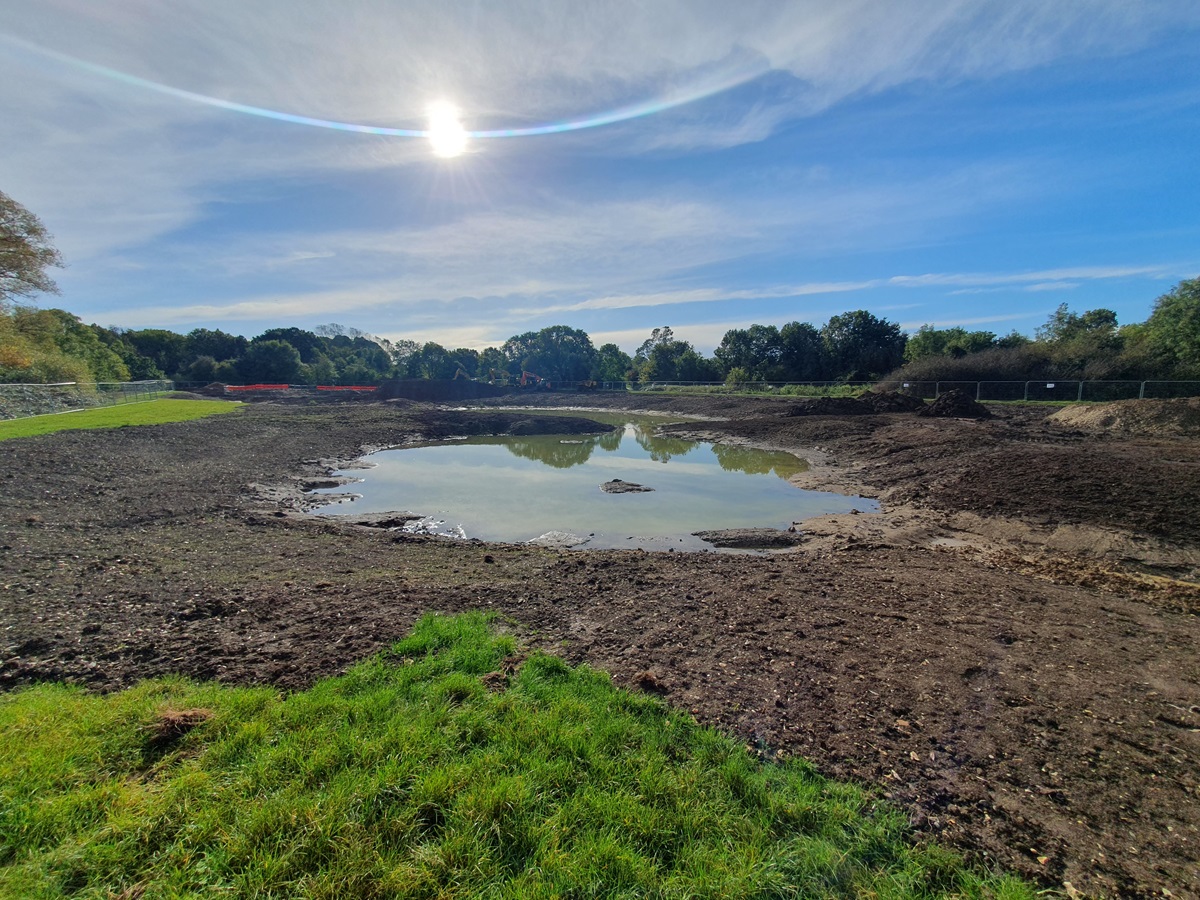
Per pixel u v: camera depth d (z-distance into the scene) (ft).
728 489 51.21
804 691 13.75
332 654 14.97
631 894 7.91
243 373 197.67
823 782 10.50
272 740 10.83
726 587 21.94
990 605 19.89
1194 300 83.66
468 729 11.48
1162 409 58.95
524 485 53.52
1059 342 107.14
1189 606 20.39
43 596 18.69
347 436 81.25
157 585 20.45
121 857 8.04
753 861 8.54
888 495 45.80
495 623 18.07
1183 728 12.36
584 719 12.14
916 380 111.86
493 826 8.84
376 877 7.89
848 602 20.10
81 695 12.42
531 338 254.88
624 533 37.19
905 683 14.15
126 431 59.41
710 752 11.26
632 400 154.10
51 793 9.07
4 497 33.17
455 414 108.88
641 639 16.93
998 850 9.02
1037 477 38.91
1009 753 11.44
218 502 40.22
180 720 11.07
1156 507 30.66
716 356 199.62
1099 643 16.70
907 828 9.44
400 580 22.58
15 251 78.18
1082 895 8.20
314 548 28.73
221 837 8.46
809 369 174.40
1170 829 9.45
